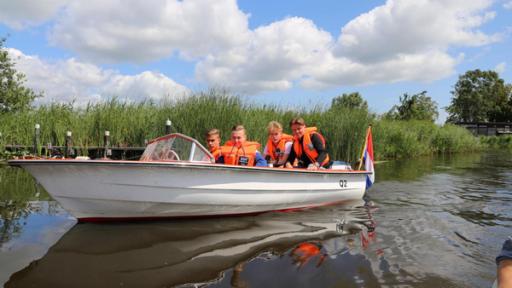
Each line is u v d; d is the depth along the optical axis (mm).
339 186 5371
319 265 2760
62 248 3062
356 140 10758
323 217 4441
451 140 20281
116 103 9398
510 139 31469
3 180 6309
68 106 9406
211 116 8125
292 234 3617
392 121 19797
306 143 5480
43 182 3871
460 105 75188
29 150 7957
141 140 8758
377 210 4852
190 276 2520
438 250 3139
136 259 2836
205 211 4324
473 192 6234
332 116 11086
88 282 2402
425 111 34844
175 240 3363
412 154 16469
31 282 2393
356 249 3143
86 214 3947
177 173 3992
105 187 3832
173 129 8289
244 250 3084
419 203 5312
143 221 4148
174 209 4172
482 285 2457
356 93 37062
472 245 3285
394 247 3215
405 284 2453
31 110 9500
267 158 5977
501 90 71188
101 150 7250
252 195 4473
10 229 3578
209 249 3098
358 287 2395
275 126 5848
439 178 8148
